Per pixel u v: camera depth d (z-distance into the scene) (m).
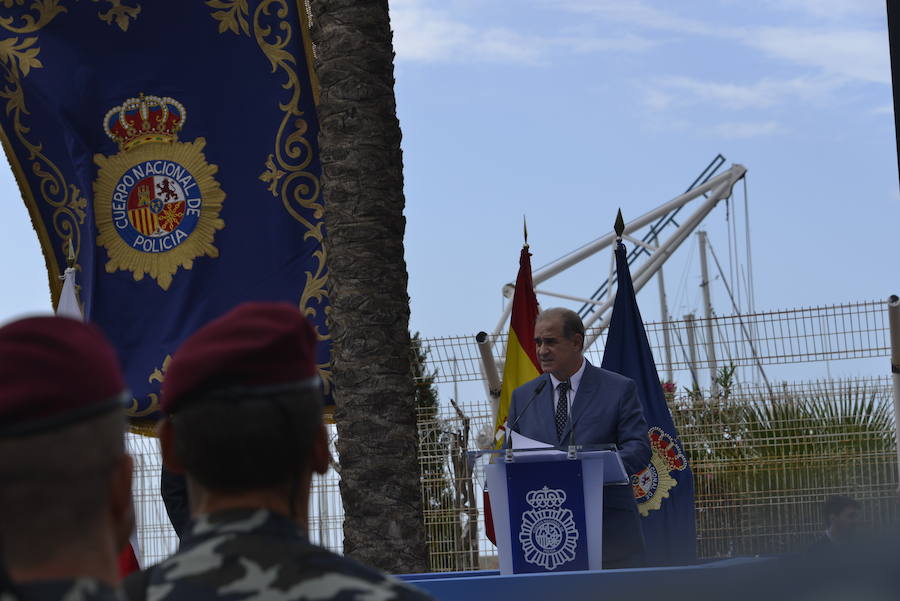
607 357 10.09
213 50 11.55
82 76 11.65
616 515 7.30
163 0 11.60
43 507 1.69
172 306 11.48
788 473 12.29
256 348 2.28
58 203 11.78
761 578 1.73
